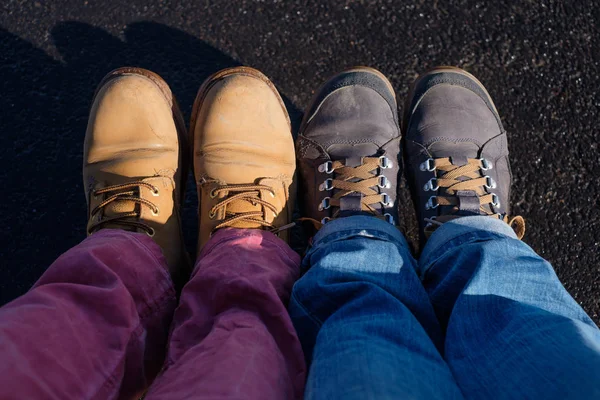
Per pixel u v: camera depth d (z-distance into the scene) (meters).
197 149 1.13
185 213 1.23
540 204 1.22
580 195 1.22
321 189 1.12
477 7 1.30
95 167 1.09
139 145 1.10
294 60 1.27
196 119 1.17
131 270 0.80
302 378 0.72
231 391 0.60
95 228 0.98
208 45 1.27
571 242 1.21
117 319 0.72
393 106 1.22
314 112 1.20
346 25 1.28
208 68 1.27
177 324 0.78
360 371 0.62
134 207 0.98
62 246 1.19
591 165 1.24
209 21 1.28
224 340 0.68
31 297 0.67
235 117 1.13
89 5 1.28
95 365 0.67
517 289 0.76
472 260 0.81
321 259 0.86
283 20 1.28
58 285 0.70
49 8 1.28
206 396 0.59
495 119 1.21
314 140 1.17
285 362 0.72
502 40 1.28
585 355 0.59
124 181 1.06
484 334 0.72
